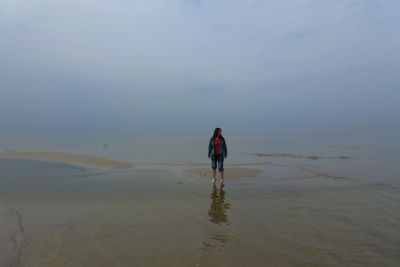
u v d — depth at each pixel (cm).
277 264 426
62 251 463
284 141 3016
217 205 736
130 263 425
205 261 434
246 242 505
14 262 424
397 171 1248
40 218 626
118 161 1549
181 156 1908
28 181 1033
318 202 766
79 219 621
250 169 1269
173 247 483
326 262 435
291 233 549
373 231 561
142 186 955
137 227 577
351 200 785
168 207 717
